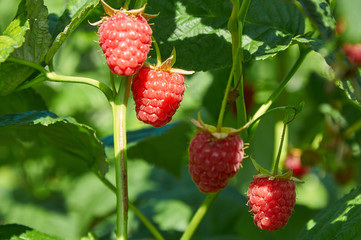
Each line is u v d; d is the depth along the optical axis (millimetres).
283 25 429
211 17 432
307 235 431
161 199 660
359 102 389
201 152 366
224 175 367
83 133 418
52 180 756
